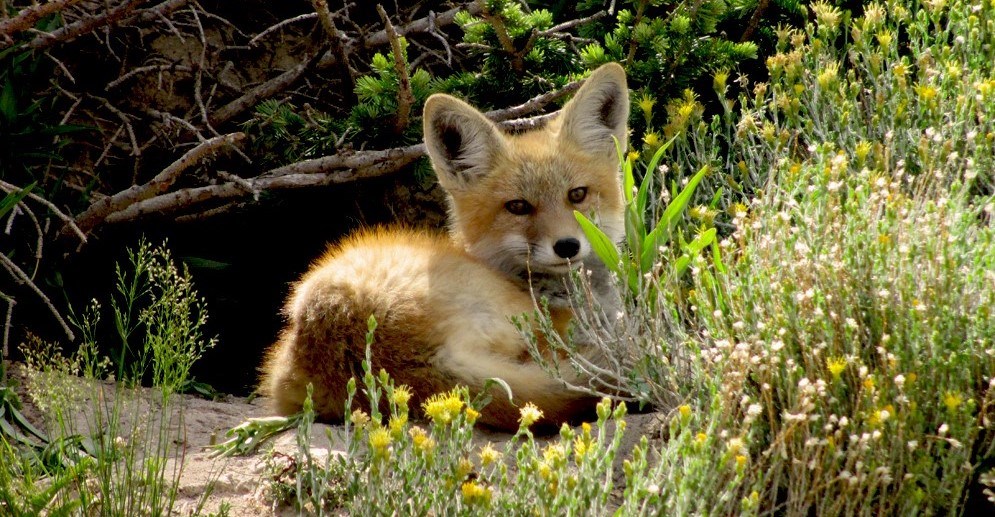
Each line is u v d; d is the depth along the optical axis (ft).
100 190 40.34
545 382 23.50
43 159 36.76
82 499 18.40
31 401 28.73
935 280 19.67
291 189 39.47
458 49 43.65
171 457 23.58
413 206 41.14
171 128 40.01
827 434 18.28
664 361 21.58
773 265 21.93
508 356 25.13
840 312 20.17
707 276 22.47
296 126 38.65
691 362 22.33
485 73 38.01
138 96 41.83
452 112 30.99
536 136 32.40
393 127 36.17
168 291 23.21
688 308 27.32
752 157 30.94
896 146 28.96
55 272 34.06
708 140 34.22
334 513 19.65
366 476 20.03
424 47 42.42
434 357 23.65
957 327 19.60
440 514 17.28
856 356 18.93
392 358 23.86
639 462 16.83
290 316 28.96
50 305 30.07
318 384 24.86
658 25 34.68
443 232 37.86
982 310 19.24
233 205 40.09
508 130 36.88
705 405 20.67
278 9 45.47
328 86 43.04
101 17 35.65
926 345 19.19
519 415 23.13
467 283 25.57
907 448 17.95
